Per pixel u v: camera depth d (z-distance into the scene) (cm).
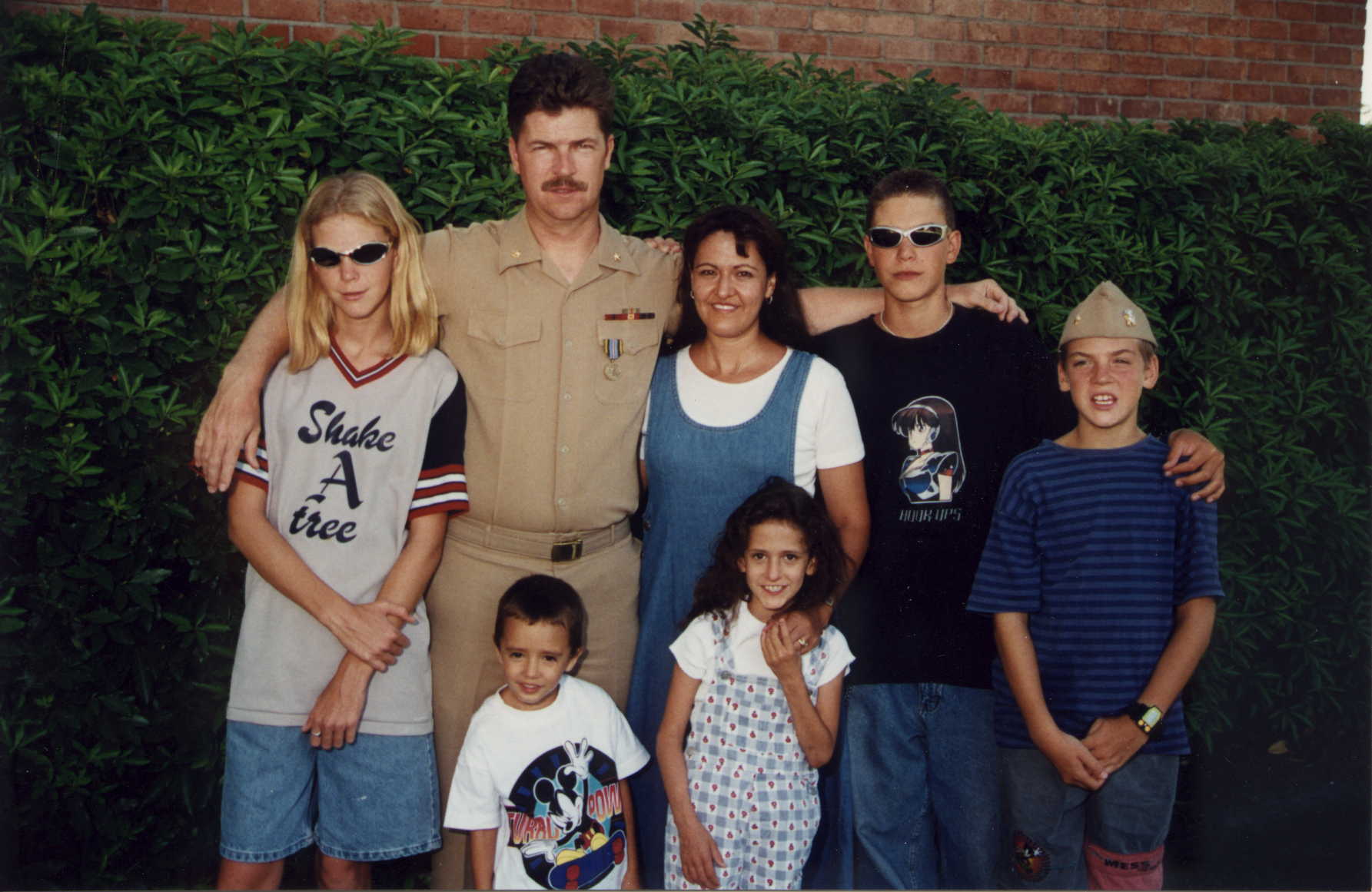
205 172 286
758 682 255
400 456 253
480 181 306
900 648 276
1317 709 409
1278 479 383
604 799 258
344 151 301
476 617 266
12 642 281
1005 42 491
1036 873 265
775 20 462
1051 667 261
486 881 254
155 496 289
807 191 332
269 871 255
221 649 297
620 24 443
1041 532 262
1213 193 383
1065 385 271
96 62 296
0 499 276
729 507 263
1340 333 396
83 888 296
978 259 358
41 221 281
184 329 291
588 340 266
